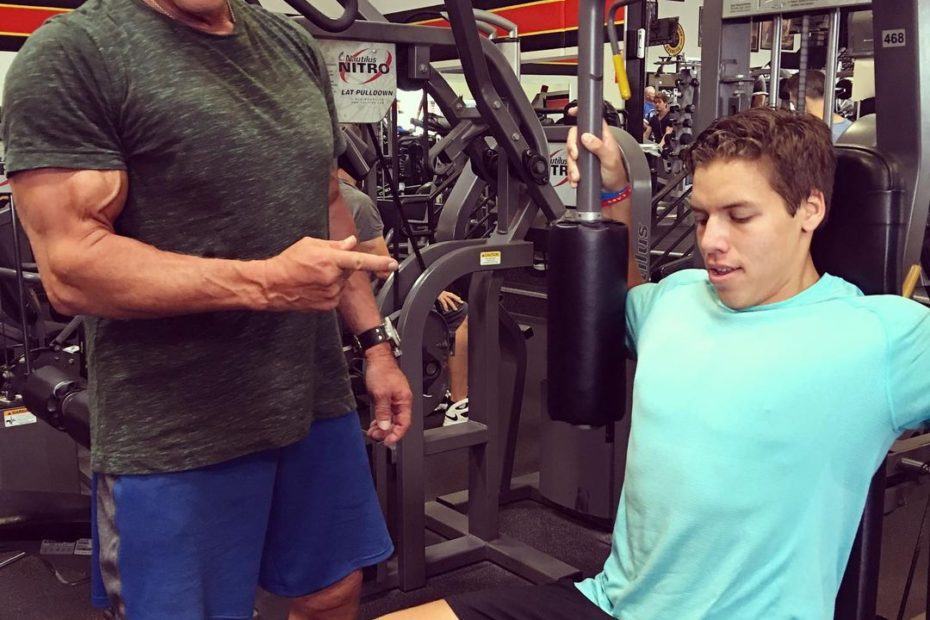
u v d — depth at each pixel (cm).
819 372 106
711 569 111
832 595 112
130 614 128
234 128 121
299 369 134
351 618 157
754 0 191
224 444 127
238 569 135
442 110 269
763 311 113
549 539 294
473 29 229
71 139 110
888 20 127
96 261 112
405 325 241
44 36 111
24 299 298
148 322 122
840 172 120
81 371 310
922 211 129
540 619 119
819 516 108
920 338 105
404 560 256
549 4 572
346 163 260
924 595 233
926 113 126
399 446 249
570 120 305
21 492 207
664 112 546
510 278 598
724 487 109
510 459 321
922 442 229
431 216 319
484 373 269
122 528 126
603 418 126
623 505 127
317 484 146
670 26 456
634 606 118
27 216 113
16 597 255
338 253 111
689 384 115
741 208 108
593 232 119
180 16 119
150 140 116
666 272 386
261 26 133
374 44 233
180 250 121
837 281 115
